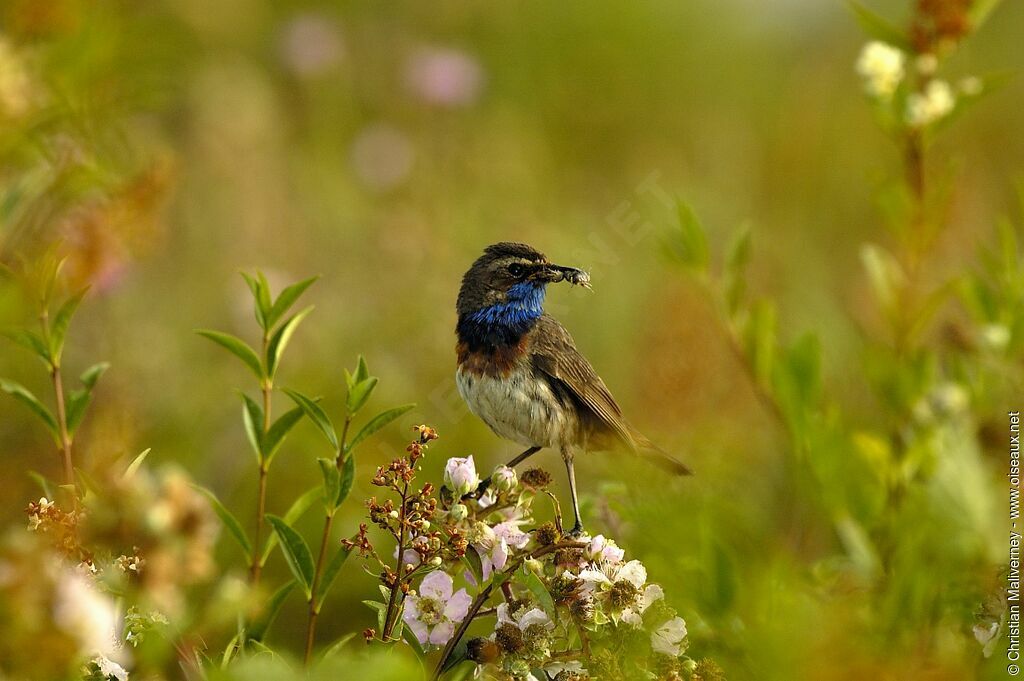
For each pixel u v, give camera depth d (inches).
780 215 717.3
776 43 939.3
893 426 390.0
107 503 223.9
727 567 301.0
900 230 394.9
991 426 386.6
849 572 362.9
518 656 266.5
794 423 374.0
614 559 275.9
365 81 812.6
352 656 263.1
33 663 205.5
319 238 682.2
